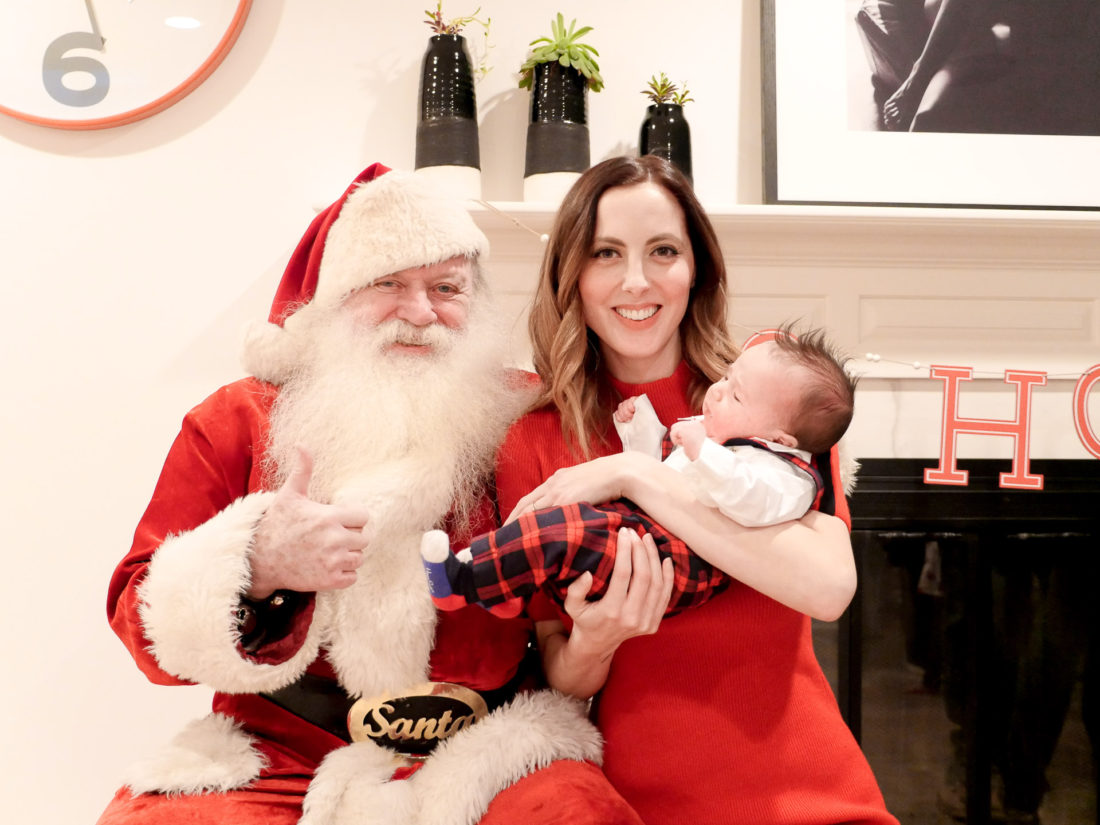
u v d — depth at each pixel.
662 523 1.07
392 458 1.18
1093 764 1.93
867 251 1.82
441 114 1.67
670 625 1.12
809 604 1.01
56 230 1.77
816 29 1.82
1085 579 1.93
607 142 1.85
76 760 1.77
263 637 1.10
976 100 1.84
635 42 1.85
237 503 1.09
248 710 1.18
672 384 1.29
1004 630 1.92
